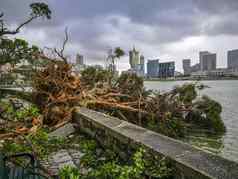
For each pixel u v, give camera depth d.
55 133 8.74
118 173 4.45
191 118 14.12
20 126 7.38
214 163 3.73
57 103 12.05
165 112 12.77
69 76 13.76
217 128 13.47
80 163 5.44
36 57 14.19
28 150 5.22
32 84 13.84
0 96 13.46
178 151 4.31
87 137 8.11
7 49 13.91
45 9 14.21
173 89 14.23
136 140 5.09
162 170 4.07
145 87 15.76
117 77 15.88
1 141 6.05
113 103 12.93
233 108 23.70
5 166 2.94
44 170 3.26
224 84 97.75
